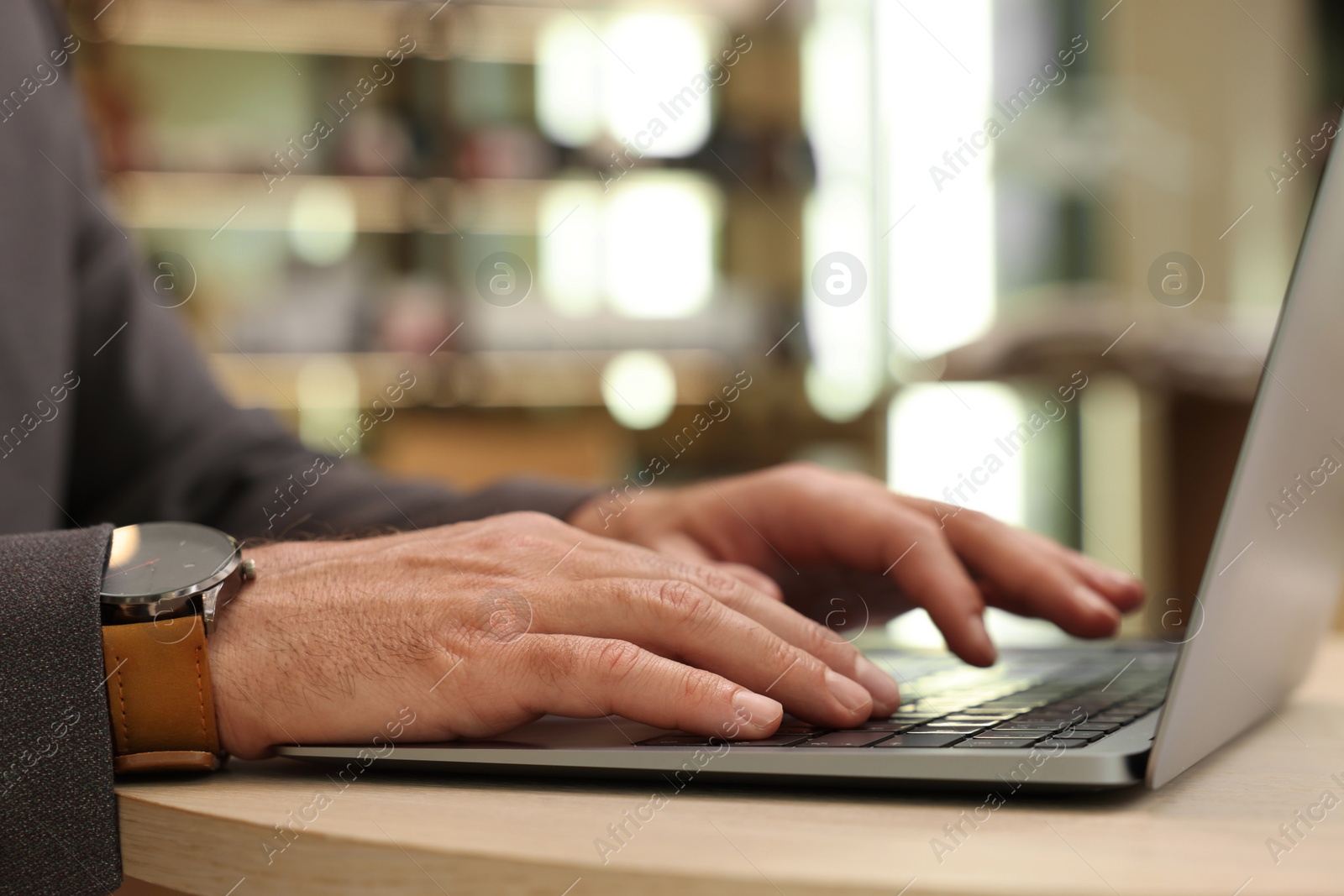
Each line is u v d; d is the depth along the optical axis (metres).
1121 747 0.33
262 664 0.40
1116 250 3.70
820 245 3.61
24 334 0.80
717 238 3.55
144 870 0.34
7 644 0.36
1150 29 3.70
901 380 3.47
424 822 0.30
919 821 0.30
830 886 0.24
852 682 0.40
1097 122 3.66
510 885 0.27
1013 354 2.41
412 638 0.40
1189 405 2.49
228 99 3.10
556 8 3.24
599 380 3.27
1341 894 0.23
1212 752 0.38
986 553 0.60
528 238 3.38
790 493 0.62
